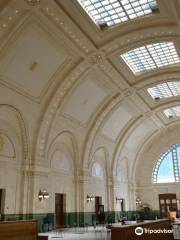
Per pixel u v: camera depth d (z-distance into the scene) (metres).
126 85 18.39
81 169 20.41
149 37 13.77
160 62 16.80
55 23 11.97
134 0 11.73
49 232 15.57
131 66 16.94
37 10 11.05
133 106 21.42
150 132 27.84
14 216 14.23
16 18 10.99
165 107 22.86
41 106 15.48
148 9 12.16
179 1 11.05
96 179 22.59
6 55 11.89
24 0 10.48
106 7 12.06
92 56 14.66
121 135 24.27
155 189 28.91
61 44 13.30
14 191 14.49
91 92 17.59
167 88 20.50
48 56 13.55
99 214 21.55
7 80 12.88
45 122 15.92
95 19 12.73
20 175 15.06
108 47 14.27
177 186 28.22
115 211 24.33
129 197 27.97
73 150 20.17
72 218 19.22
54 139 17.38
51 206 17.22
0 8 10.45
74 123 18.52
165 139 29.27
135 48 14.59
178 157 28.86
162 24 12.78
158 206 28.38
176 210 27.58
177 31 13.05
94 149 21.58
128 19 12.68
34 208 15.15
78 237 13.09
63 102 16.06
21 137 15.37
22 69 13.08
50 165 17.55
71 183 19.78
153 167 29.38
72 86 15.73
